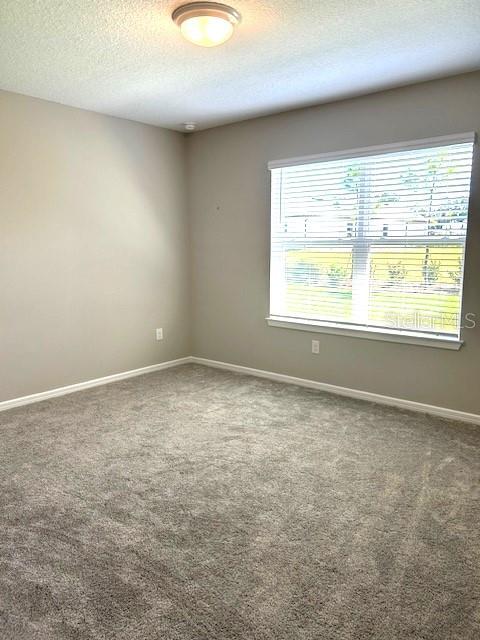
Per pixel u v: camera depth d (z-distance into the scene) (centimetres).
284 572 181
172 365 489
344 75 306
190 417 342
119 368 439
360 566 184
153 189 448
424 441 299
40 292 372
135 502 229
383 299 362
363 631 153
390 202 348
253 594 169
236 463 270
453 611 162
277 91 338
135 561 187
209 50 264
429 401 347
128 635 152
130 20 227
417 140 325
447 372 336
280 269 422
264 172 416
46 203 368
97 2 209
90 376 415
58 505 226
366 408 359
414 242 341
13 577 178
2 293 349
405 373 356
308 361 412
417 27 238
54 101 362
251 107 380
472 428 319
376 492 238
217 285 471
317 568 183
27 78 309
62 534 204
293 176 400
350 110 357
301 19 228
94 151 396
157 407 363
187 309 499
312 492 239
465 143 307
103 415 346
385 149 339
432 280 337
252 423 330
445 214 325
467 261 318
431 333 342
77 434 311
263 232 425
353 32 243
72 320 396
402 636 151
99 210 405
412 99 327
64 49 261
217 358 484
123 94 344
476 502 229
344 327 381
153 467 265
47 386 385
